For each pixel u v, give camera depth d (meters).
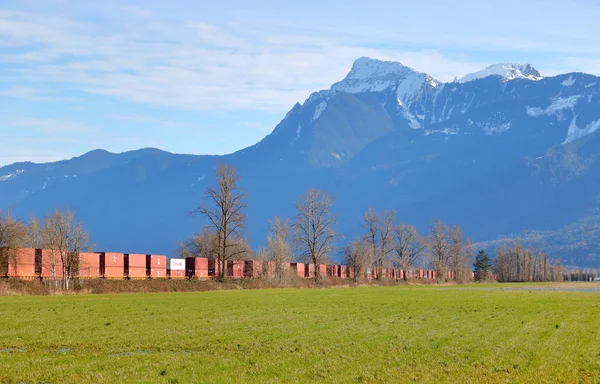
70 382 30.81
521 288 159.38
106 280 109.69
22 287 95.38
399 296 102.81
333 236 164.00
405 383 30.55
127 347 41.06
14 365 34.75
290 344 42.25
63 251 106.50
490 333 48.12
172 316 60.09
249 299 88.62
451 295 108.31
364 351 39.47
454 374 32.69
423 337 45.66
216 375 32.25
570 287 172.12
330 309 70.88
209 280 128.12
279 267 147.62
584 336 46.47
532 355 38.16
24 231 111.44
